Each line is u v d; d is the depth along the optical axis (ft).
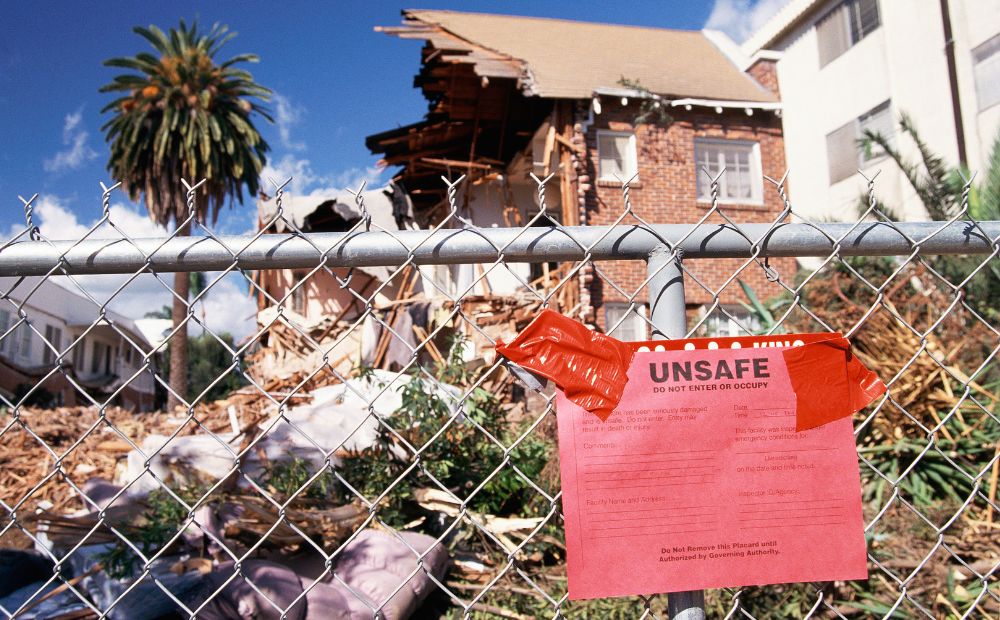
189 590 9.75
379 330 41.55
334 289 50.98
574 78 44.37
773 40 59.36
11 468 24.09
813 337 4.59
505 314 37.93
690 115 45.70
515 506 15.99
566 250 4.72
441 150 51.37
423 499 13.38
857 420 16.94
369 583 10.39
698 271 40.73
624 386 4.45
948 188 33.83
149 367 4.80
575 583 4.29
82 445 26.18
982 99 41.63
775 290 41.45
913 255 4.98
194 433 27.91
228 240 4.68
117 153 65.05
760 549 4.40
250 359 54.19
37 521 11.68
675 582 4.33
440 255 4.70
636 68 48.78
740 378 4.51
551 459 14.75
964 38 42.60
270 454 13.87
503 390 28.35
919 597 11.30
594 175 43.29
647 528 4.35
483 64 43.11
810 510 4.45
